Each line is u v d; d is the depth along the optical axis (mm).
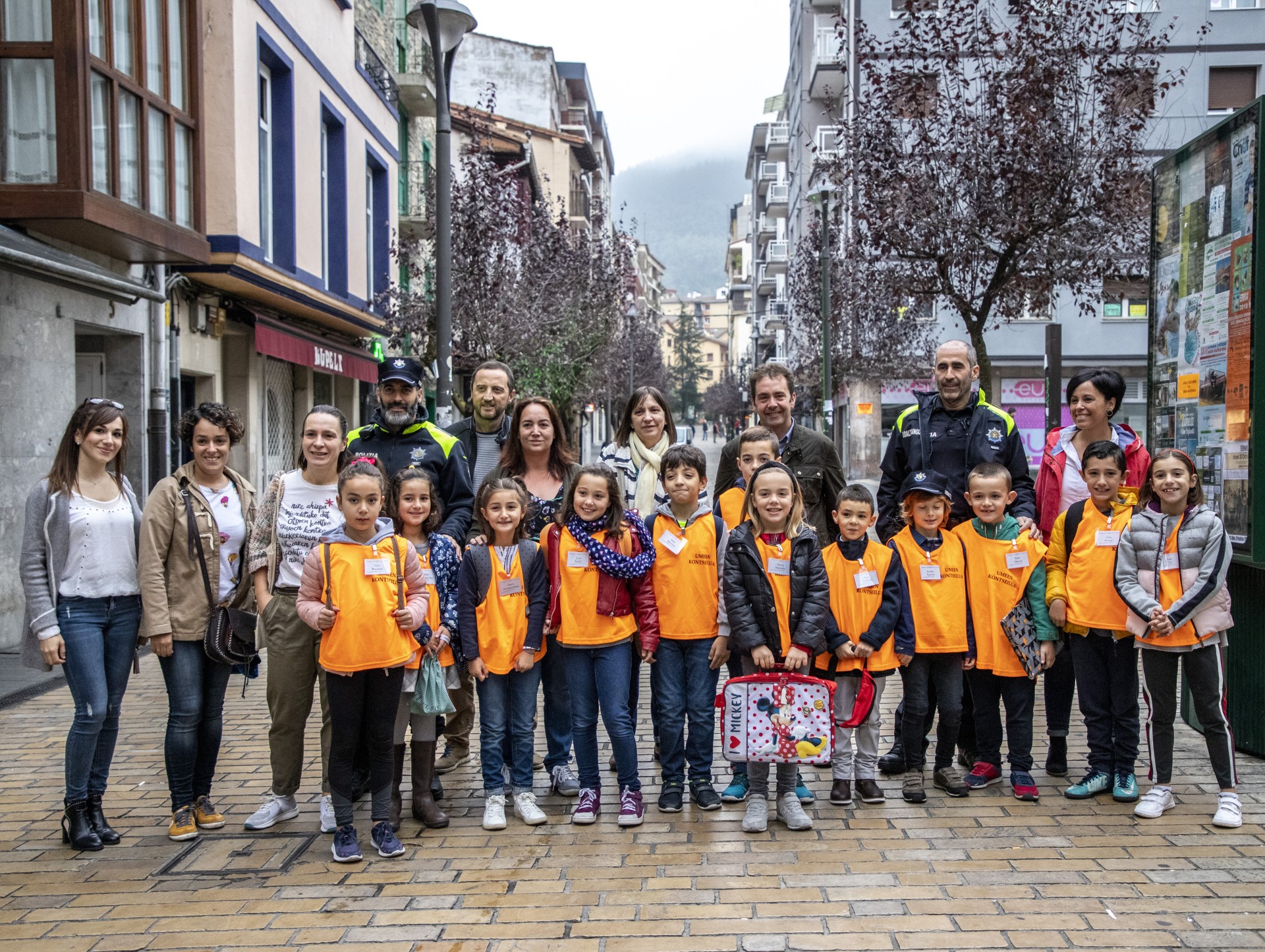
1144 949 3580
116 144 9508
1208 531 4883
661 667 5195
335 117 16406
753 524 5066
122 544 4820
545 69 48219
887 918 3838
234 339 14477
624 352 42281
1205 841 4602
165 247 10133
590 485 5051
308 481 5059
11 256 7867
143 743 6336
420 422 5777
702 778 5242
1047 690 5699
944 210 12531
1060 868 4305
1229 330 5766
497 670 5000
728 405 70812
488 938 3715
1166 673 4938
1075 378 5766
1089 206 12266
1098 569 5168
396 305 18578
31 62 8891
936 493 5355
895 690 7969
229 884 4254
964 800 5262
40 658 4625
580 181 51531
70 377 9875
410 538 5191
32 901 4094
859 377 27484
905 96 13016
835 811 5109
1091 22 12328
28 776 5730
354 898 4094
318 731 6715
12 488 9055
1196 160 6156
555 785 5551
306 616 4508
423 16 10719
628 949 3617
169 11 10633
